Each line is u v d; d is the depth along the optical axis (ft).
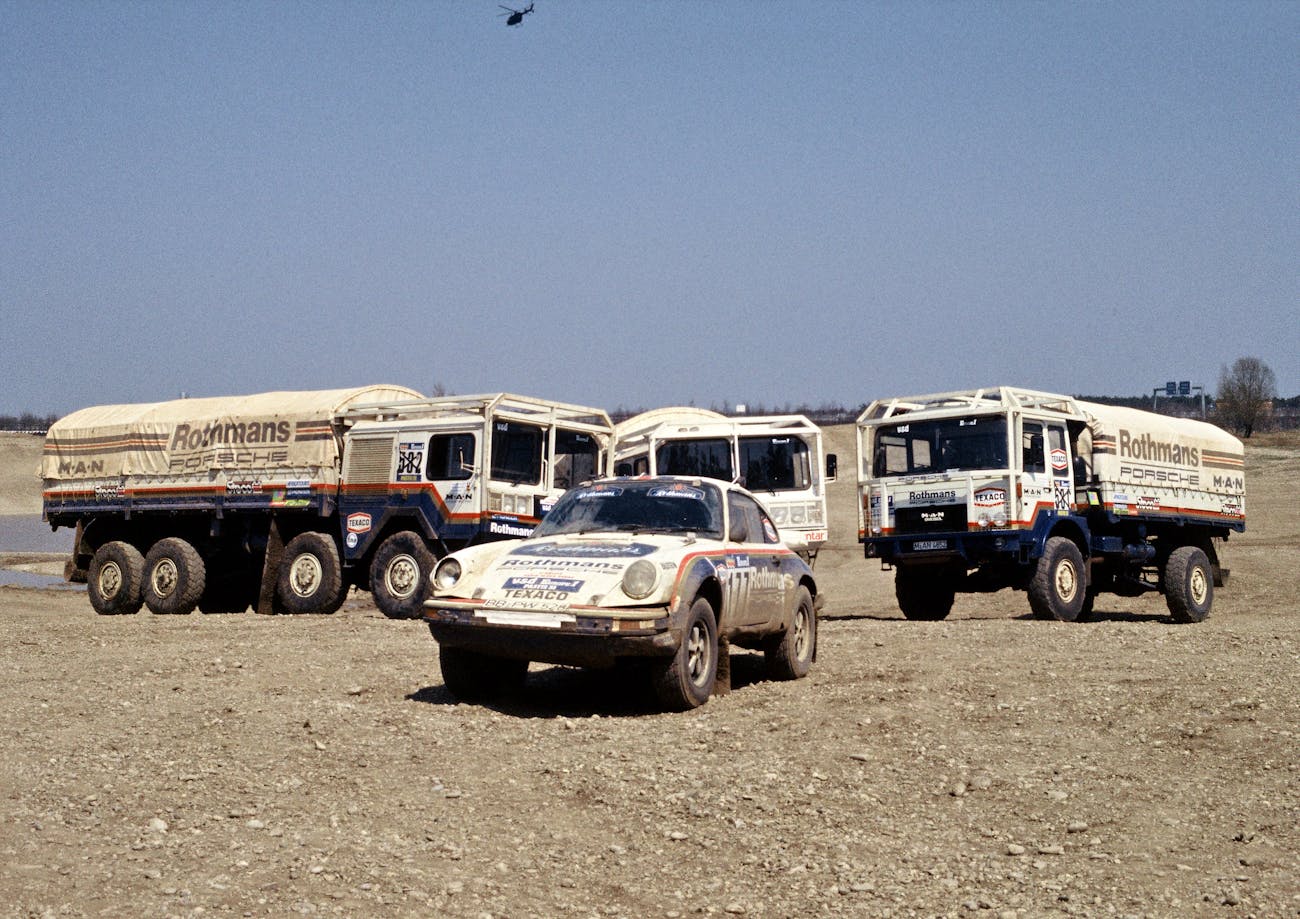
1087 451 60.90
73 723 28.66
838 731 28.17
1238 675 33.50
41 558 133.90
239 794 22.90
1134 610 73.92
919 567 58.75
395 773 24.54
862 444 60.70
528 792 23.48
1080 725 28.43
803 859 20.16
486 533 56.65
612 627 28.99
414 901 17.85
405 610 57.93
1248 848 20.47
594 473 63.05
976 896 18.57
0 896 17.40
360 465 60.75
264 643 43.65
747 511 36.14
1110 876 19.36
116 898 17.48
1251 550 100.83
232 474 65.16
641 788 23.68
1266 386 257.75
